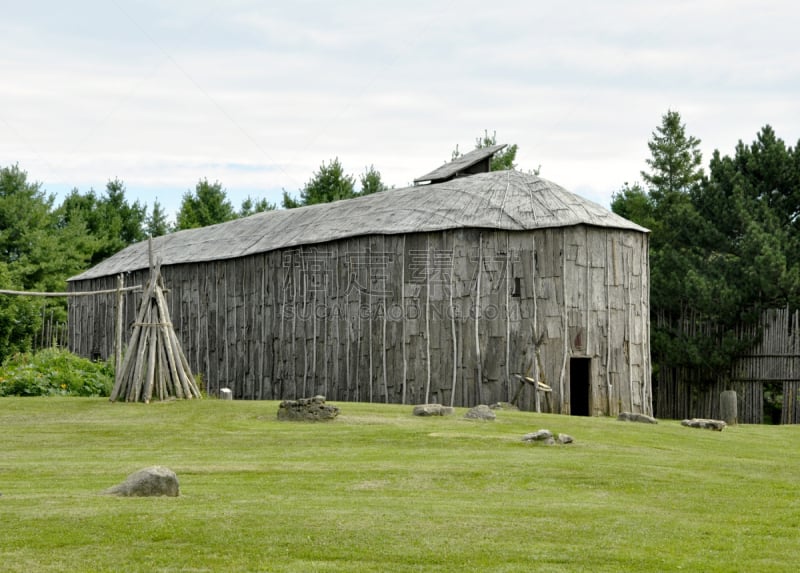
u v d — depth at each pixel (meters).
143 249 48.47
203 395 28.78
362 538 9.60
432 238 31.47
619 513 11.39
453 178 40.00
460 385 30.53
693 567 8.99
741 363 39.16
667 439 20.25
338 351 33.50
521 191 33.19
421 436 18.50
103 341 46.75
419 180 40.84
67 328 50.50
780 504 12.49
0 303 46.59
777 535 10.55
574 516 11.07
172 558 8.84
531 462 15.28
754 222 40.75
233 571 8.50
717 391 39.97
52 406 23.73
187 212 72.19
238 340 37.81
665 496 12.91
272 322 36.22
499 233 30.72
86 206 72.62
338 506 11.26
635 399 31.64
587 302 30.73
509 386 30.02
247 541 9.41
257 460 15.59
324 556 8.99
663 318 42.59
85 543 9.25
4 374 29.08
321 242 34.31
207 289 39.53
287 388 35.31
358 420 21.09
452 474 14.05
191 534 9.59
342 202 39.84
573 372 32.94
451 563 8.84
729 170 44.00
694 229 43.59
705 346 39.75
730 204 42.81
